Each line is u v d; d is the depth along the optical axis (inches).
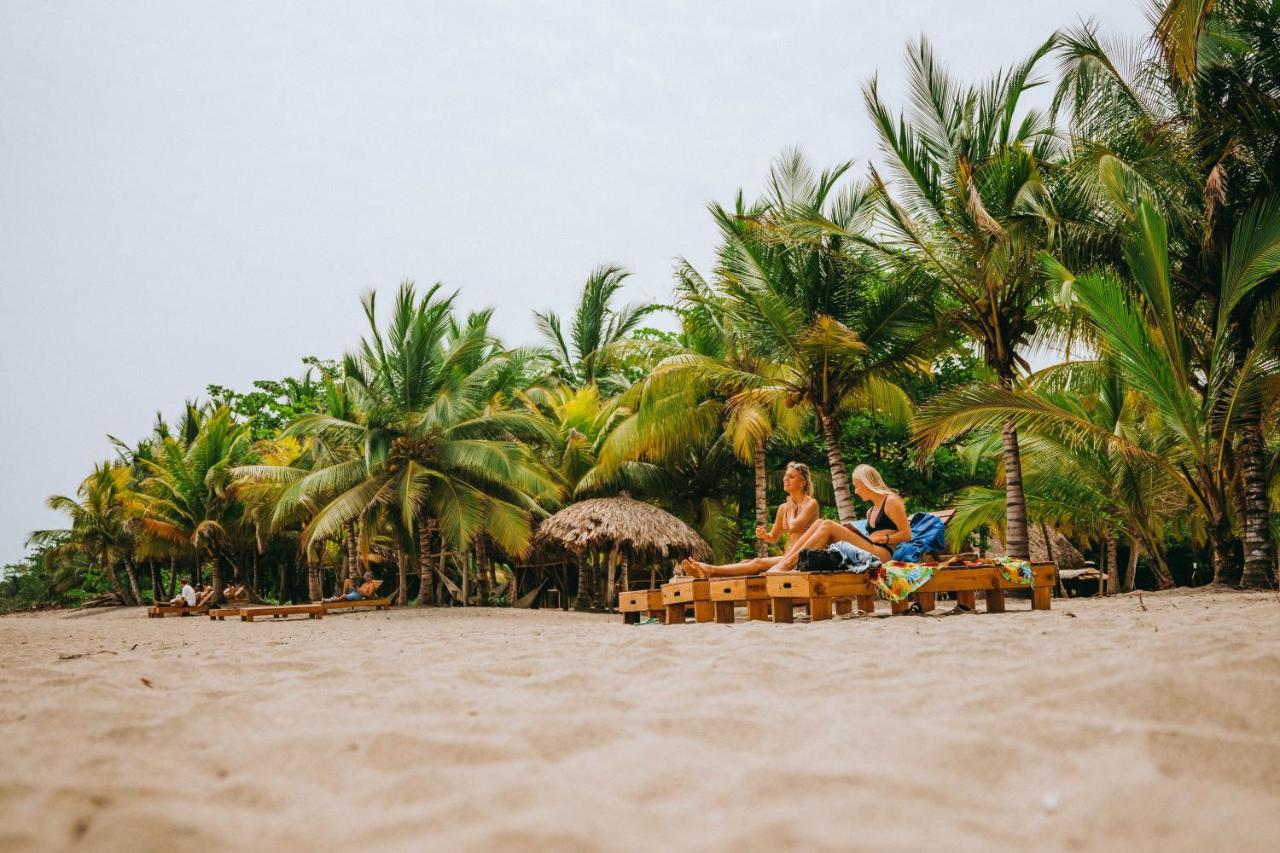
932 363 684.7
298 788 83.6
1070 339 574.9
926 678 132.0
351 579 951.0
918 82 584.7
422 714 118.6
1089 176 503.5
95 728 109.0
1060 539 889.5
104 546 1366.9
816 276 641.0
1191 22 358.6
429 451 890.7
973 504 731.4
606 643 218.5
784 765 83.7
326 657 205.0
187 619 879.1
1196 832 67.2
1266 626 183.0
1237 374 479.2
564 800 75.2
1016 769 83.5
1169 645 147.3
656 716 106.3
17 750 97.3
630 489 968.3
